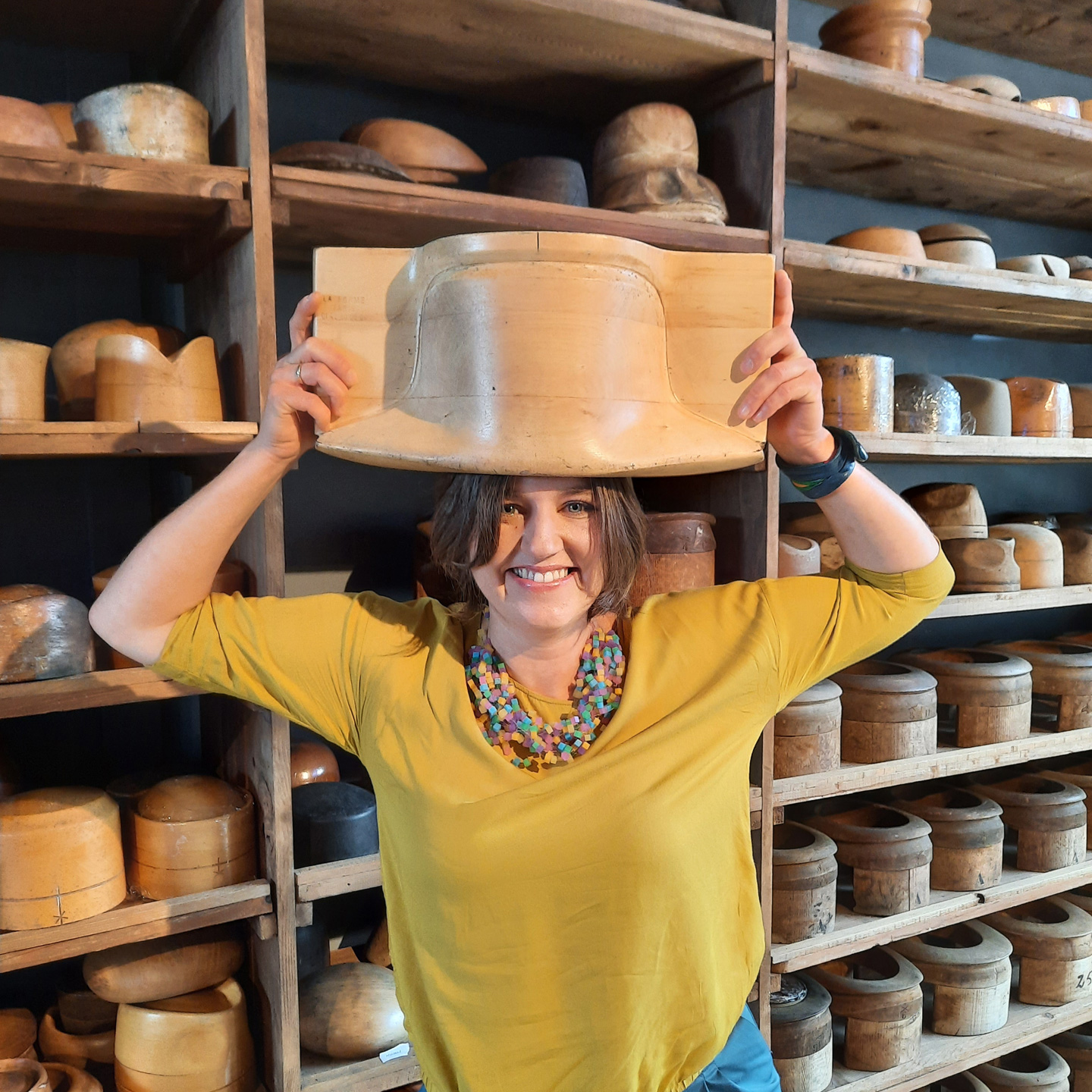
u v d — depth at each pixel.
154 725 1.68
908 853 1.84
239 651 0.90
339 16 1.41
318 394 0.83
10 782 1.38
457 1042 0.87
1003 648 2.33
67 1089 1.32
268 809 1.34
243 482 0.85
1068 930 2.05
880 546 0.90
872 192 2.26
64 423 1.16
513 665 0.90
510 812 0.82
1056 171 2.11
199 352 1.30
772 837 1.77
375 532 1.81
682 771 0.85
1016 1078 1.95
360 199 1.29
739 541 1.66
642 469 0.74
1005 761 1.98
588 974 0.84
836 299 1.98
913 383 1.87
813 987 1.84
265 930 1.34
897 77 1.66
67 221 1.34
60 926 1.22
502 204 1.38
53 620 1.22
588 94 1.72
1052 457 1.99
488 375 0.74
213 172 1.21
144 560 0.86
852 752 1.86
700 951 0.86
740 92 1.60
